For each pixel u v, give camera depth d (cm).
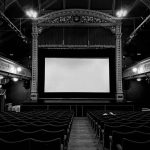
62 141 388
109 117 697
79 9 1565
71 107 1443
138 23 1755
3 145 296
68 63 1659
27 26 1808
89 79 1652
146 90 1911
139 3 1507
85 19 1580
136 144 291
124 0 1532
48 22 1585
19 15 1611
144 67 1244
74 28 1616
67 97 1645
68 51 1659
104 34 1611
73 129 884
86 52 1662
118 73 1565
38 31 1595
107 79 1650
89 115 1049
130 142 292
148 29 1683
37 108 1436
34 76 1563
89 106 1445
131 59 1833
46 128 452
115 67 1614
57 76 1655
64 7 1598
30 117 648
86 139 689
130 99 1892
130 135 357
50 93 1648
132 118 629
